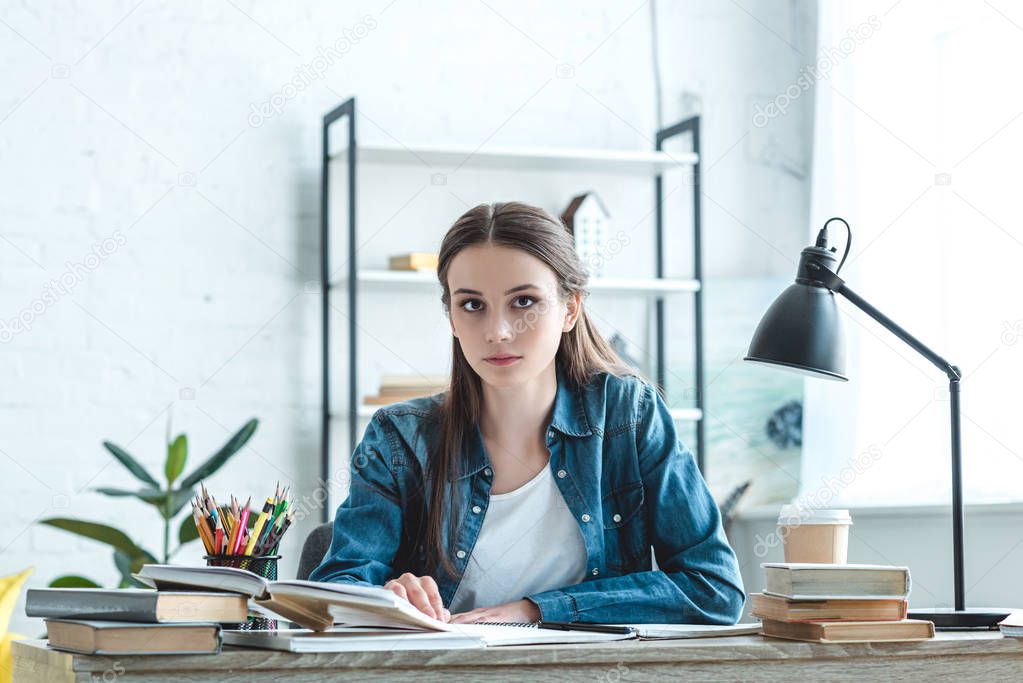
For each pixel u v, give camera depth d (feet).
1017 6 10.03
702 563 5.14
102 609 3.65
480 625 4.41
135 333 11.00
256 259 11.36
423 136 11.85
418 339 11.71
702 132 12.50
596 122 12.32
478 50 12.06
